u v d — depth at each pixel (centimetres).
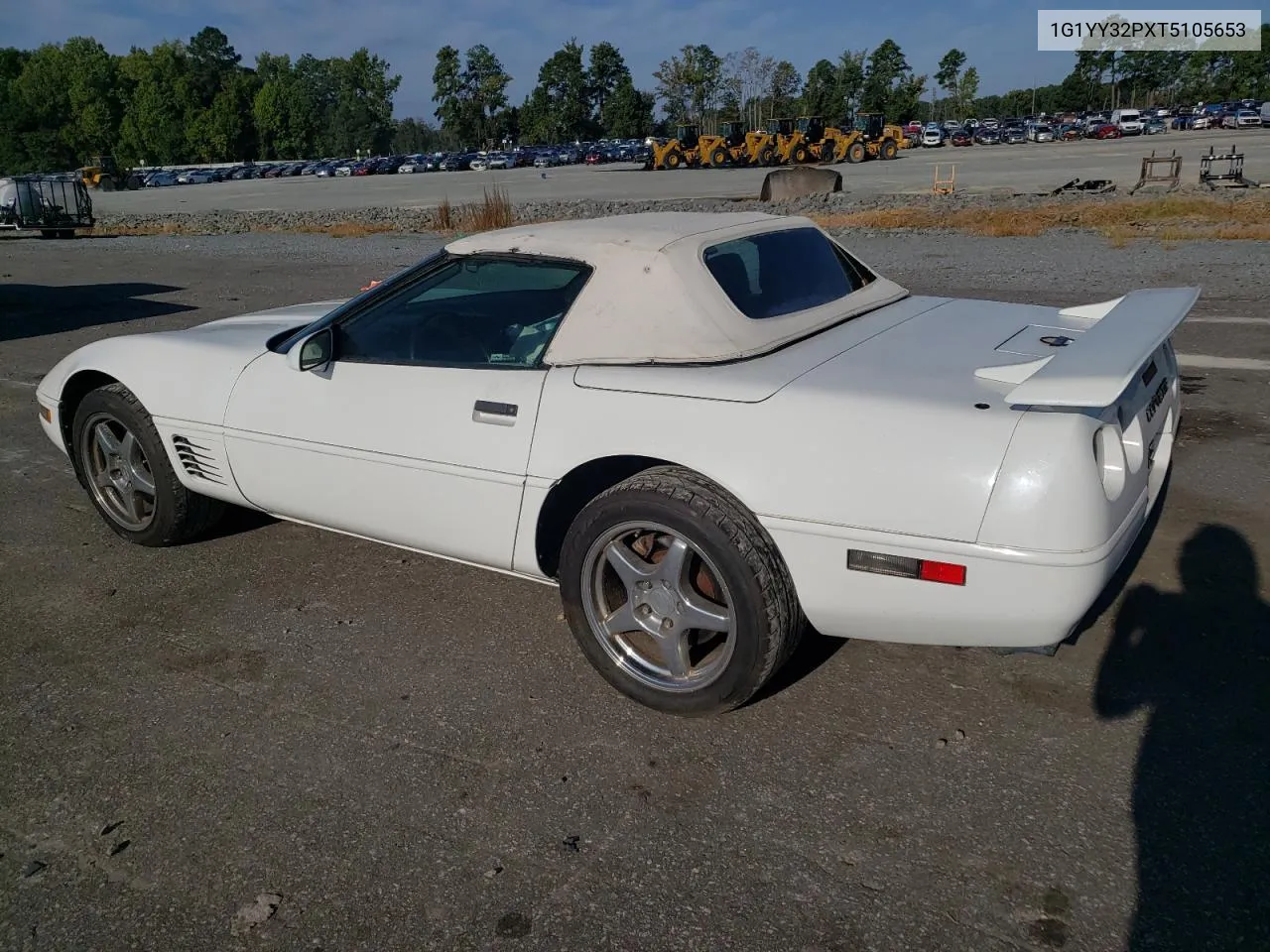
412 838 251
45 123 12875
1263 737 276
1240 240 1501
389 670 333
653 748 285
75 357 445
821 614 274
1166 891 223
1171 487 467
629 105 12594
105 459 442
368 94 15200
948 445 250
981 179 3525
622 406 294
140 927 226
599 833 250
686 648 293
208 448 396
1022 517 240
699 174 5172
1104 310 354
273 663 339
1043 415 248
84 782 277
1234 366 693
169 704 316
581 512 297
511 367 322
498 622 366
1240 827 241
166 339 424
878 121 5591
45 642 359
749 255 338
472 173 7744
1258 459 499
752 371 290
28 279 1673
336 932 222
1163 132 8312
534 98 13362
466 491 328
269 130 13550
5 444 620
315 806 265
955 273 1272
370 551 433
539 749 286
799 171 3056
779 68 10075
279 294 1334
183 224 3297
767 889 229
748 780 268
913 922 217
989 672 318
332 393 360
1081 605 244
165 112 12950
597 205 2978
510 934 219
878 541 257
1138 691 302
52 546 448
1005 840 241
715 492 275
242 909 229
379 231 2545
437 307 345
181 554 435
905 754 277
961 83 13125
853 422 262
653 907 225
